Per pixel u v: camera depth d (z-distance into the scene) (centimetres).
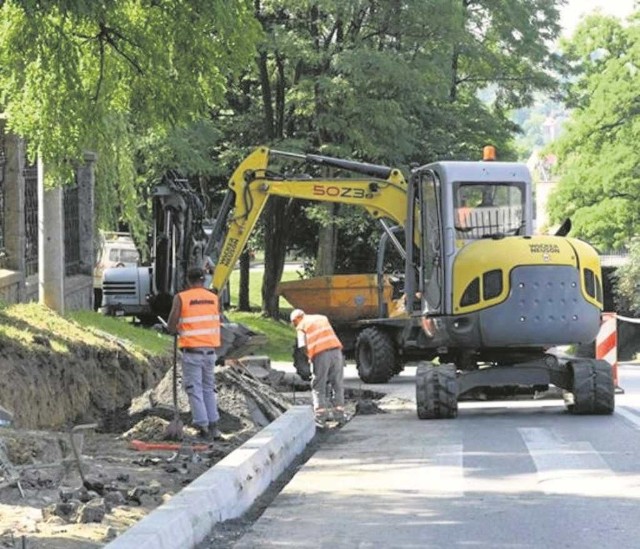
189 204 2808
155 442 1797
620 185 6831
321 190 2908
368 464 1652
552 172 7644
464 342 2383
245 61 1850
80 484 1309
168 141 4556
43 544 1008
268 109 5278
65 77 1745
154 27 1814
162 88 1892
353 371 3872
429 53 5088
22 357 1955
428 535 1171
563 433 1962
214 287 2847
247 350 2548
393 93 4962
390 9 4903
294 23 4962
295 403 2431
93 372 2225
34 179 2752
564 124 7281
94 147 2420
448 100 5694
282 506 1334
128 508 1216
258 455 1470
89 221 3378
